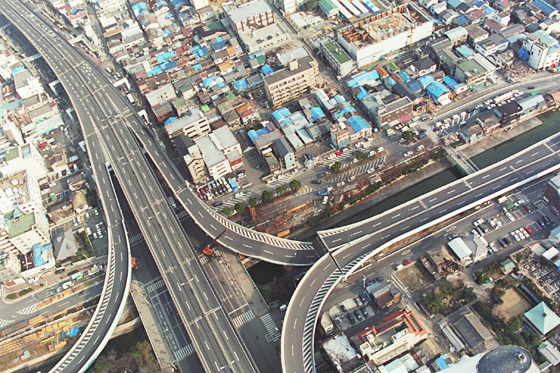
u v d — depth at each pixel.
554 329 191.62
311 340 196.62
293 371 188.75
